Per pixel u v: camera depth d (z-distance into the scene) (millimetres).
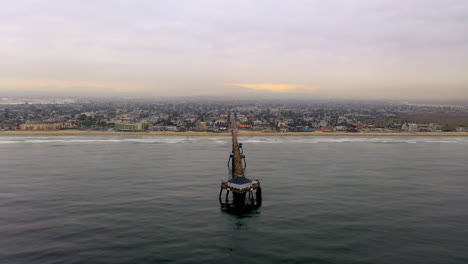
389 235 61750
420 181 105625
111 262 50812
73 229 63000
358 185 98938
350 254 54156
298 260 52062
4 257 52000
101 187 94375
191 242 58062
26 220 67625
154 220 68125
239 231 62875
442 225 67000
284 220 69000
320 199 83750
